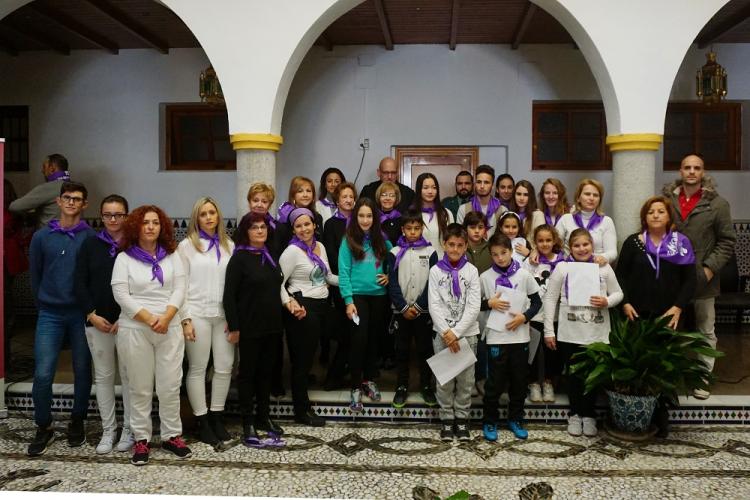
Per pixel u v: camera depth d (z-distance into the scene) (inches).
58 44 272.4
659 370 145.5
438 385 154.1
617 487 128.6
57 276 146.9
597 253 166.2
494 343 151.3
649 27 172.7
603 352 149.2
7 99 285.7
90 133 284.2
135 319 135.6
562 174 273.7
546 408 164.6
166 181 282.5
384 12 229.5
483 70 273.0
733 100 273.1
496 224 181.5
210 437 150.9
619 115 175.0
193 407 150.2
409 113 275.1
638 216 176.1
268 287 148.1
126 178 283.9
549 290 158.9
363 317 162.2
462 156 276.1
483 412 160.9
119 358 141.0
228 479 132.3
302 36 178.7
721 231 164.9
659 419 157.5
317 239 179.5
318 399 167.6
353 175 277.4
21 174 287.0
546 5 179.6
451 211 203.8
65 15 237.8
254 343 148.8
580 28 175.8
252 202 153.8
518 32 247.8
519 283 152.3
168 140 284.8
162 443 147.6
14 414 173.9
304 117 277.3
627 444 151.1
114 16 230.2
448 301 150.3
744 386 178.1
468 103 273.9
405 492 126.8
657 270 155.6
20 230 199.6
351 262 162.9
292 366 162.4
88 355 149.9
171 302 138.1
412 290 160.7
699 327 172.7
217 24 179.5
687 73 272.7
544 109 275.7
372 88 275.1
